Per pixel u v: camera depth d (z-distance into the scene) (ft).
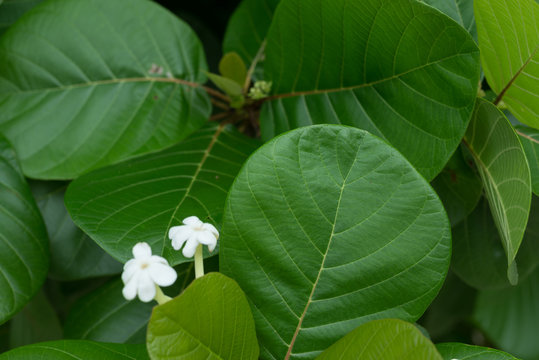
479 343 6.21
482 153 3.68
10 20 4.26
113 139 4.03
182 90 4.14
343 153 3.41
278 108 3.99
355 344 3.29
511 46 3.59
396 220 3.39
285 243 3.40
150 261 3.19
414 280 3.39
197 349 3.24
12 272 3.71
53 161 3.99
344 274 3.40
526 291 5.70
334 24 3.75
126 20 4.11
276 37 3.89
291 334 3.41
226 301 3.26
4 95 4.04
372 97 3.76
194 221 3.33
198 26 5.21
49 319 4.47
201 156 3.91
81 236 4.00
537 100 3.65
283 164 3.41
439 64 3.59
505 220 3.51
